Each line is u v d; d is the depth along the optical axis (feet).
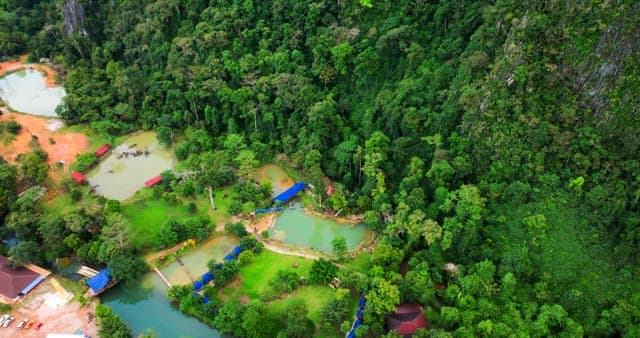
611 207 256.11
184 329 270.46
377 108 346.95
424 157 318.24
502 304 253.44
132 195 357.41
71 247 304.50
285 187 361.51
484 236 276.41
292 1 408.87
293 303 263.29
